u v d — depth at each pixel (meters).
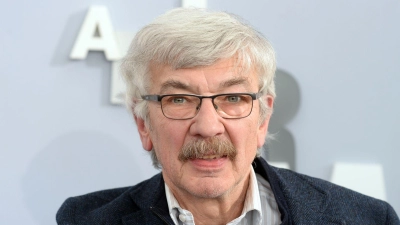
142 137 2.97
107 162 4.06
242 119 2.65
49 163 4.02
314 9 4.08
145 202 3.00
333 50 4.09
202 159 2.62
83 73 4.01
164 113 2.67
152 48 2.65
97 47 3.93
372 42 4.09
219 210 2.85
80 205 3.25
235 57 2.62
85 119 4.03
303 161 4.06
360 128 4.09
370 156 4.09
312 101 4.07
